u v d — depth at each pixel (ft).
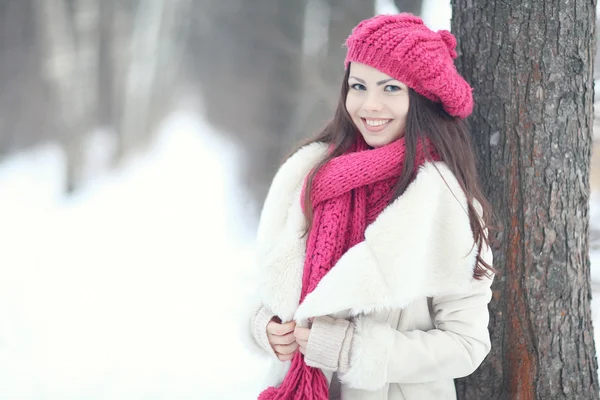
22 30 40.93
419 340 5.27
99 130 40.63
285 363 5.87
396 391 5.54
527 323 6.72
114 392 10.55
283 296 5.57
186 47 45.24
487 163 6.72
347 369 5.17
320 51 27.61
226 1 42.06
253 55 36.22
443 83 5.33
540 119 6.48
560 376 6.81
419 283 5.21
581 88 6.61
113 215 27.32
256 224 25.25
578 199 6.73
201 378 11.00
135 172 37.86
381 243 5.15
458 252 5.31
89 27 36.55
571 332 6.82
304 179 5.99
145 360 11.79
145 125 41.93
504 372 6.87
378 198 5.59
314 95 27.30
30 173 37.32
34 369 11.49
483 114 6.72
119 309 14.83
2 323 13.91
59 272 18.28
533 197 6.57
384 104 5.52
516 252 6.66
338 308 5.11
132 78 41.06
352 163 5.56
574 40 6.48
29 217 27.02
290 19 30.53
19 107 41.55
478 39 6.72
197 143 44.29
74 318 14.24
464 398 7.04
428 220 5.22
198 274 17.93
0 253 20.56
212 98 45.42
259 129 33.47
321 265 5.46
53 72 35.06
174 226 25.12
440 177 5.32
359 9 26.32
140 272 18.24
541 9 6.41
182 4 43.47
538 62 6.44
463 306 5.45
